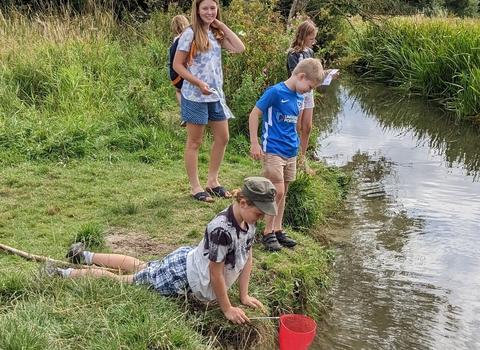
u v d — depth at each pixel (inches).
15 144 200.2
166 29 354.9
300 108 142.6
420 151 282.5
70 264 117.2
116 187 177.5
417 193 224.8
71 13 371.2
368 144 290.8
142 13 400.5
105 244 138.8
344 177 231.3
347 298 150.7
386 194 223.1
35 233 142.0
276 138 140.3
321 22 482.6
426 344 132.5
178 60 158.9
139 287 111.7
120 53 314.2
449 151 284.2
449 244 182.9
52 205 160.2
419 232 190.9
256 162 215.5
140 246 140.3
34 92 250.7
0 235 140.1
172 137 226.1
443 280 160.9
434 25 472.1
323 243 178.7
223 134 170.4
